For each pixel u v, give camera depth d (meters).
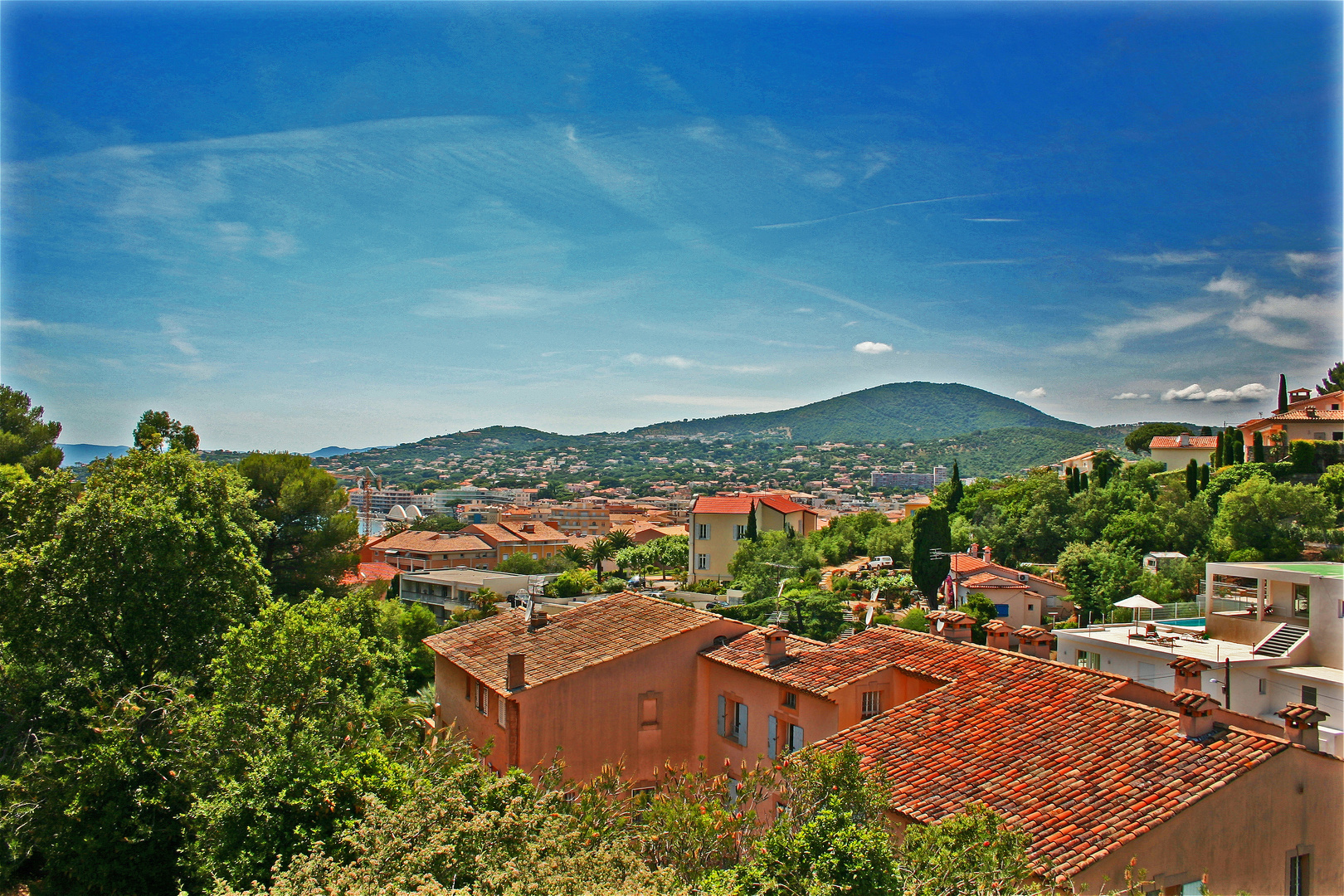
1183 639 44.25
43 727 24.53
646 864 12.60
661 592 83.69
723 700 26.53
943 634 25.80
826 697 21.91
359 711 20.06
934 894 11.14
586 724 25.64
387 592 81.44
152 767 20.16
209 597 26.92
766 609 65.88
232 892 12.59
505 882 12.30
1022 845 12.31
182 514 26.83
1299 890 15.56
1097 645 43.75
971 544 87.56
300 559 51.41
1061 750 16.81
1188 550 72.06
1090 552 74.50
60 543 24.77
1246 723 16.98
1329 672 37.31
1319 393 96.19
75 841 19.91
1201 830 14.61
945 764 17.06
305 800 16.09
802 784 13.18
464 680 29.27
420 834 13.87
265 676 18.94
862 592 76.19
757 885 10.62
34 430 53.19
